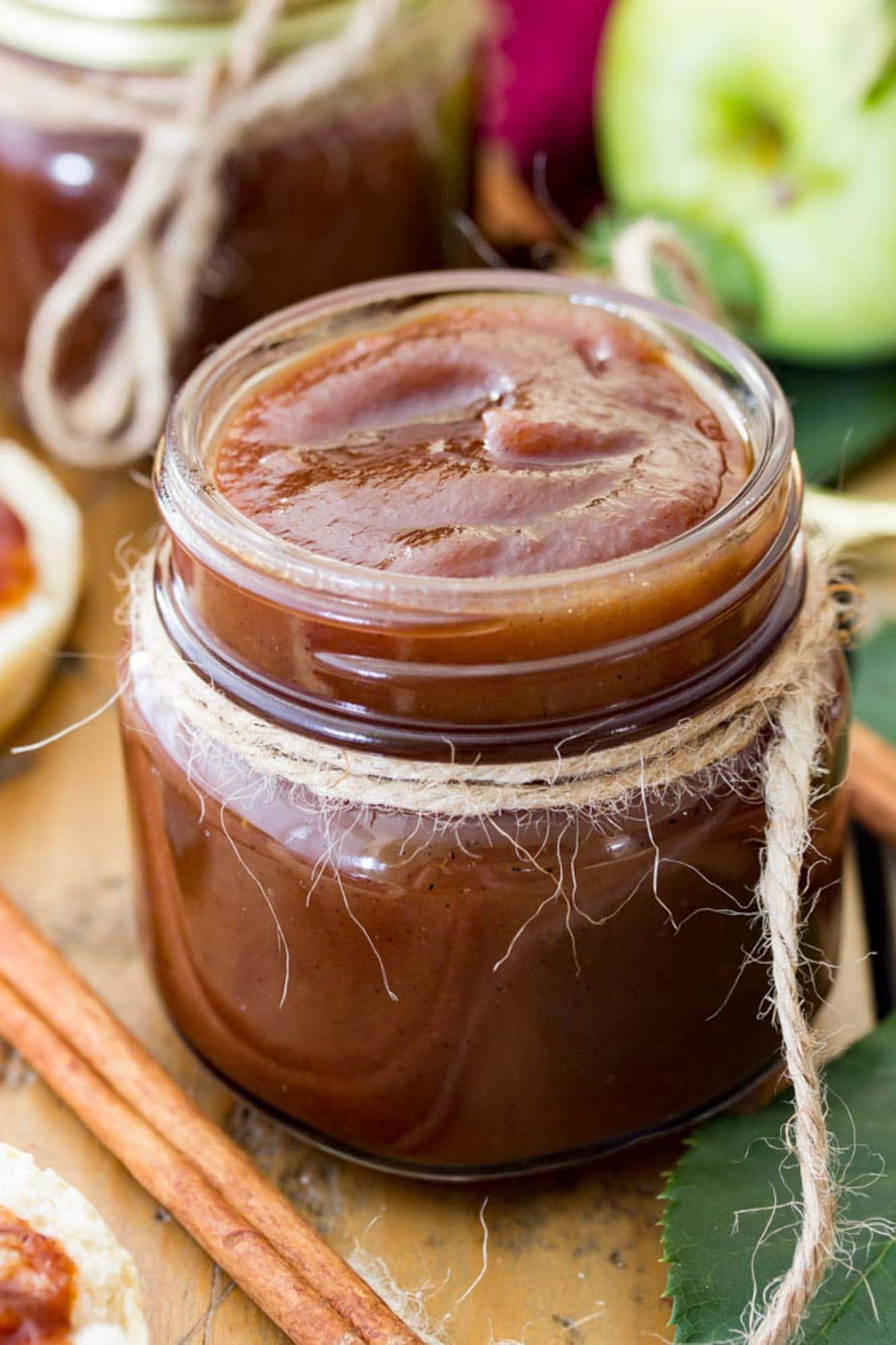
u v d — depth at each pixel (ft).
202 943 0.95
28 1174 0.92
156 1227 0.97
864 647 1.16
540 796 0.88
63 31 1.20
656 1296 0.95
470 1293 0.95
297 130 1.22
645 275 1.13
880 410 1.33
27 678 1.17
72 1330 0.89
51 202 1.23
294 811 0.90
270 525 0.91
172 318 1.25
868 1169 0.95
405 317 1.01
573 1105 0.93
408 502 0.91
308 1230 0.95
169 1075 1.02
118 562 1.28
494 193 1.57
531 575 0.89
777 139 1.32
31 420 1.34
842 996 1.05
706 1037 0.94
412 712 0.88
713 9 1.29
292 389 0.97
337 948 0.91
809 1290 0.86
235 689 0.91
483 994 0.90
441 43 1.27
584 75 1.41
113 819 1.15
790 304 1.32
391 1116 0.94
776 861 0.90
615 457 0.93
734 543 0.89
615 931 0.90
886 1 1.24
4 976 1.03
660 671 0.89
